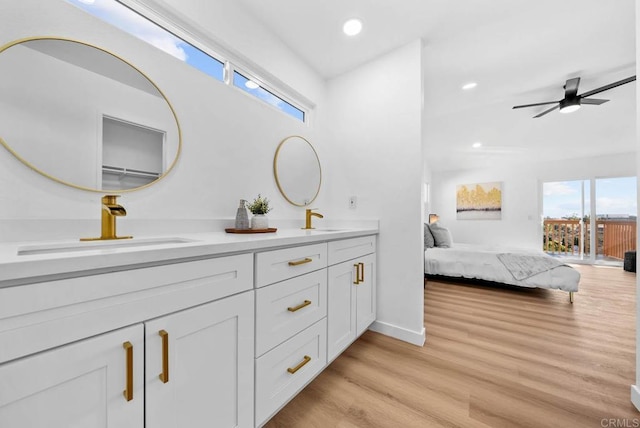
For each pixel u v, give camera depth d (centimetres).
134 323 66
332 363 159
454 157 566
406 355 168
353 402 124
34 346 51
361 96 221
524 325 214
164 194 127
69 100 100
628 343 183
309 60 216
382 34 187
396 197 200
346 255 163
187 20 135
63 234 96
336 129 236
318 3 161
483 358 164
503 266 316
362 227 214
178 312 75
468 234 607
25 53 91
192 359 78
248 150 171
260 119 181
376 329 205
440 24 179
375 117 212
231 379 89
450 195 630
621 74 246
